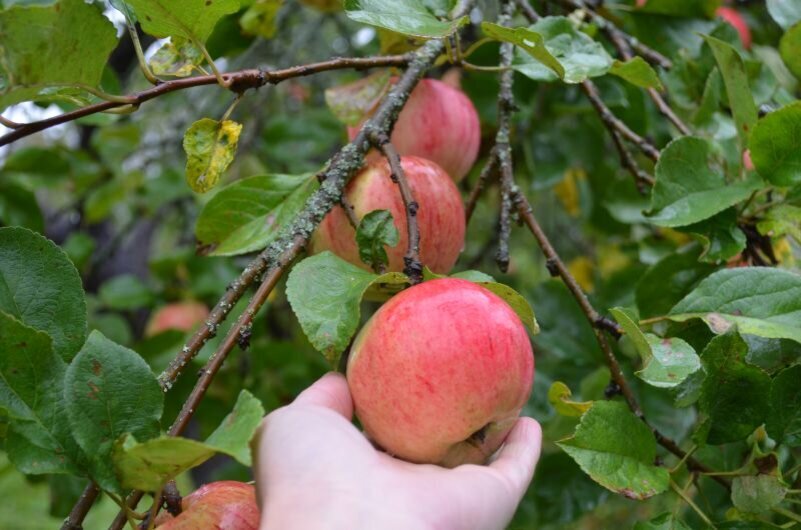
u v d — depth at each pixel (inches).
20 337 16.5
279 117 39.4
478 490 16.1
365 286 17.7
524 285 40.9
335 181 19.8
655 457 19.2
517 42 19.8
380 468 15.8
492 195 43.1
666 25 28.5
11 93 16.6
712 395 18.9
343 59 21.3
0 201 33.7
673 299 23.9
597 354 28.1
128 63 46.0
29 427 16.3
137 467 15.4
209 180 19.4
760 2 37.9
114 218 60.8
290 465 15.5
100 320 40.3
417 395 16.5
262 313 35.9
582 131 32.8
